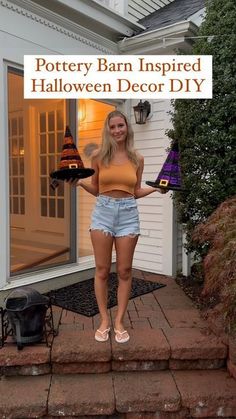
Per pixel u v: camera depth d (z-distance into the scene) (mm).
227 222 2467
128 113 4789
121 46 4539
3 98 3316
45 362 2496
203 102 3611
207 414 2283
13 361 2471
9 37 3324
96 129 4477
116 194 2592
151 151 4688
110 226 2580
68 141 2500
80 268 4242
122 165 2588
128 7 5305
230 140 3461
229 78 3438
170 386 2381
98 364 2539
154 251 4750
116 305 3445
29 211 3887
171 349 2547
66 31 3885
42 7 3537
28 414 2195
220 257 2201
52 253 4094
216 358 2574
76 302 3488
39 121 3965
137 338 2678
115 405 2236
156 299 3689
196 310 3326
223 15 3574
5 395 2285
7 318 2629
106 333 2643
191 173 3709
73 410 2221
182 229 4258
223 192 3518
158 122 4590
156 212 4691
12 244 3684
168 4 6012
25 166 3865
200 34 3762
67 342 2605
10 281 3510
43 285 3816
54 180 2650
